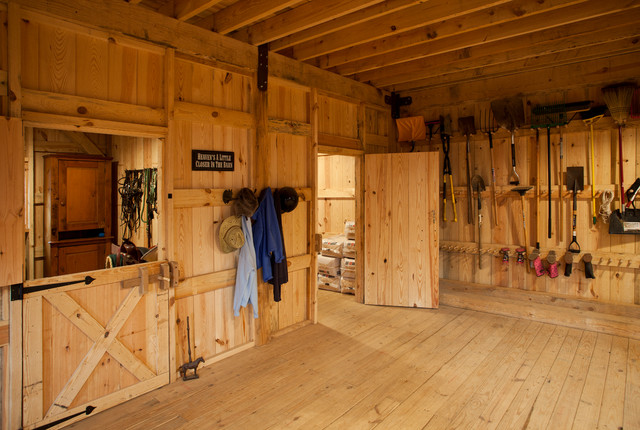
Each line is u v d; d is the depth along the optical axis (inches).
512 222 201.0
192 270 134.5
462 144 215.3
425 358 142.7
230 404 113.7
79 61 105.7
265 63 152.7
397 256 202.7
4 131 90.6
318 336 164.1
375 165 205.6
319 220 270.4
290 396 117.6
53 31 100.8
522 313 183.0
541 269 192.2
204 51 133.0
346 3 123.6
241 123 146.5
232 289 146.8
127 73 115.5
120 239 204.5
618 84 170.7
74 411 104.7
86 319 107.2
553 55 182.4
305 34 149.9
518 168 198.5
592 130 176.9
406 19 140.8
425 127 221.0
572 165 184.1
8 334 94.0
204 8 119.1
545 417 106.1
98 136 210.4
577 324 169.8
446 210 221.0
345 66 192.4
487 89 204.7
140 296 118.6
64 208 189.9
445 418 105.9
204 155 135.3
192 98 132.3
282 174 165.5
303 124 172.7
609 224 174.1
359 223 211.0
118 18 110.9
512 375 129.5
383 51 164.7
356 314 192.1
